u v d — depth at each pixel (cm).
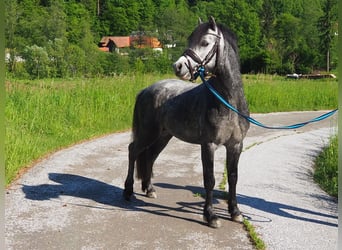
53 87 1208
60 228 458
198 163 775
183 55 411
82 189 598
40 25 3262
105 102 1204
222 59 419
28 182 622
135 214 503
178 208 527
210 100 438
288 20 6053
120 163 755
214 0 6612
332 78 2806
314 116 1590
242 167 749
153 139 533
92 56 3497
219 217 496
